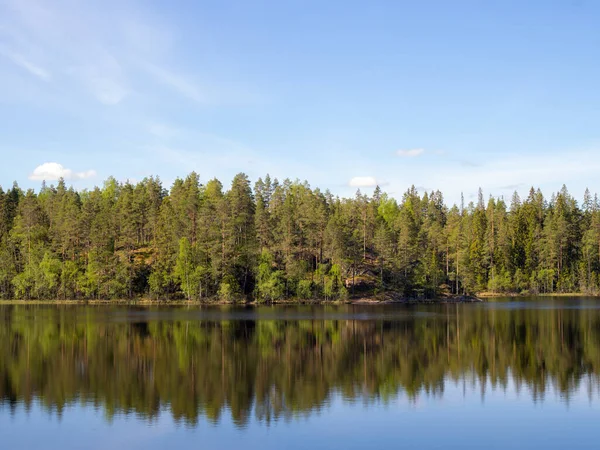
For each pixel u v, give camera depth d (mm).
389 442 26719
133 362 46344
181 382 39062
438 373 42375
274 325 74188
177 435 27688
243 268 125812
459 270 136250
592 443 26641
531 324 74938
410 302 124438
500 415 31125
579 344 56438
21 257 134375
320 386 38031
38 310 100500
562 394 35688
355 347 54844
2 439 27094
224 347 54500
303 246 129500
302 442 26703
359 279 132875
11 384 38250
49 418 30438
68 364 45406
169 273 124250
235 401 34000
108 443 26562
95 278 121562
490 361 47281
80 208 148875
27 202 136750
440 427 29000
